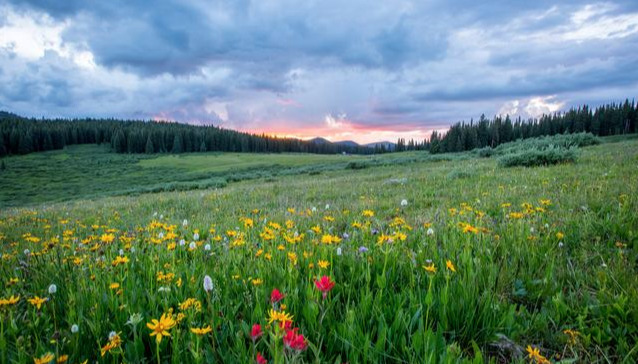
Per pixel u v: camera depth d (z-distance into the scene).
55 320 2.28
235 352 1.93
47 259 3.83
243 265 3.41
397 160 43.97
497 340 2.15
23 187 75.75
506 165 16.08
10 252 5.24
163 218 9.23
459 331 2.20
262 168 80.88
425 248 3.74
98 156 136.88
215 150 163.88
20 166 110.31
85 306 2.49
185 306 2.13
